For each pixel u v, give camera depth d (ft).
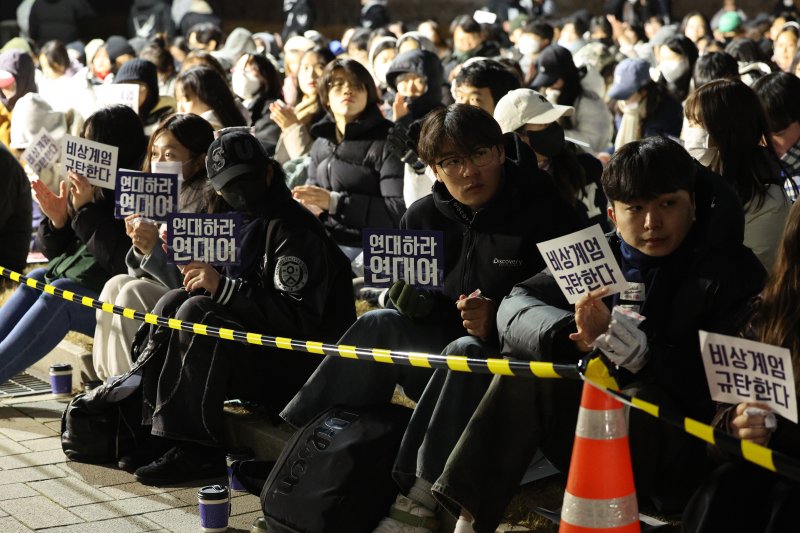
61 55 47.62
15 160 28.25
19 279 23.59
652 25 73.36
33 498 18.86
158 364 19.52
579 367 11.93
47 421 23.27
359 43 51.49
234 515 18.15
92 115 24.49
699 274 13.84
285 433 19.43
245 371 19.30
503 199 16.79
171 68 45.03
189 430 19.11
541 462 16.24
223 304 18.86
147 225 21.43
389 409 16.48
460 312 17.11
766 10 84.69
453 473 14.20
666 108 32.73
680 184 13.67
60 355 26.09
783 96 20.88
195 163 22.43
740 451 10.50
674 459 13.83
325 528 15.69
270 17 97.19
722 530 12.21
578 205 21.70
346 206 25.76
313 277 18.92
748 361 11.24
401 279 16.78
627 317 13.15
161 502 18.69
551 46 32.53
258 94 35.91
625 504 11.66
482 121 16.42
